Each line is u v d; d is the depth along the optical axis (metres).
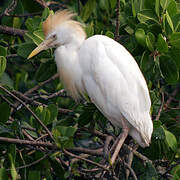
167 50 7.99
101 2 10.39
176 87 11.14
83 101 9.88
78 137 9.29
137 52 8.70
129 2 9.20
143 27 8.38
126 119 8.82
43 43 8.88
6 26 9.79
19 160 7.83
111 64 8.61
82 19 9.98
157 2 8.30
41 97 9.20
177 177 7.32
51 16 8.98
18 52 9.16
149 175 8.15
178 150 8.73
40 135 8.07
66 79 9.13
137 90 8.58
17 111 9.26
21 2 10.13
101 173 7.79
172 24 8.20
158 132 8.44
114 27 9.57
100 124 9.08
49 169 7.93
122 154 8.88
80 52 8.91
